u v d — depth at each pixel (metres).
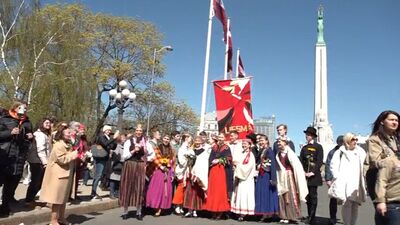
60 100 26.89
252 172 10.32
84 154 10.76
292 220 9.98
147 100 39.56
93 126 30.28
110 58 37.34
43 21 26.86
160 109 43.16
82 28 35.66
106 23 37.09
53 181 7.64
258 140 10.93
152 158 10.15
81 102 27.08
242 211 10.20
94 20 36.41
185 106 45.78
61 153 7.66
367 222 10.70
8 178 7.98
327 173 9.77
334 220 9.94
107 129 12.10
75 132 8.56
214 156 10.50
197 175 10.38
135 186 9.74
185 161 10.80
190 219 10.16
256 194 10.25
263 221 10.30
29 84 24.98
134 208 11.81
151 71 39.19
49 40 26.58
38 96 25.38
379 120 4.94
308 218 10.37
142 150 9.86
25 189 12.49
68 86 26.38
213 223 9.66
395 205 4.55
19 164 8.38
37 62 25.95
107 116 37.84
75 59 27.56
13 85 24.41
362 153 7.97
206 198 10.37
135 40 37.28
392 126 4.81
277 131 10.47
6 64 25.31
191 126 46.09
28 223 8.17
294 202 9.97
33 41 26.00
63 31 27.86
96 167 11.89
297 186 9.95
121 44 37.56
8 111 8.33
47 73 25.97
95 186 11.84
